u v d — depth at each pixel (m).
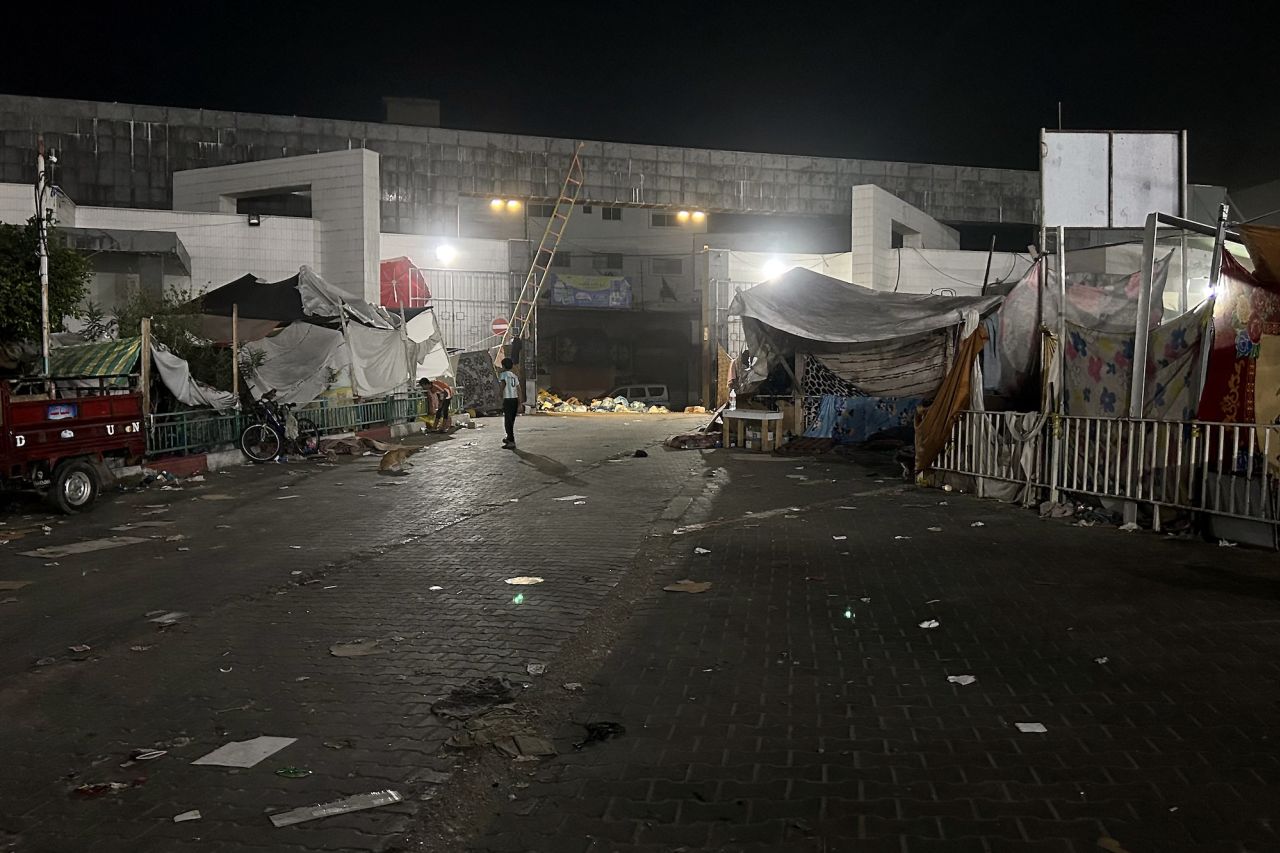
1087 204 13.82
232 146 41.84
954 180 48.16
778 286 18.72
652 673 5.16
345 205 32.81
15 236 14.02
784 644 5.65
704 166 45.16
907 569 7.68
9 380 10.91
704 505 11.45
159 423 14.59
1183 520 9.05
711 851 3.24
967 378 12.27
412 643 5.81
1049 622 6.00
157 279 29.23
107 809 3.62
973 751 4.04
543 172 43.62
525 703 4.75
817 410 19.08
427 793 3.72
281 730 4.42
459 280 36.44
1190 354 9.33
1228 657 5.22
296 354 19.33
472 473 14.77
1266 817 3.39
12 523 10.55
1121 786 3.67
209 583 7.53
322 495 12.55
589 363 42.25
